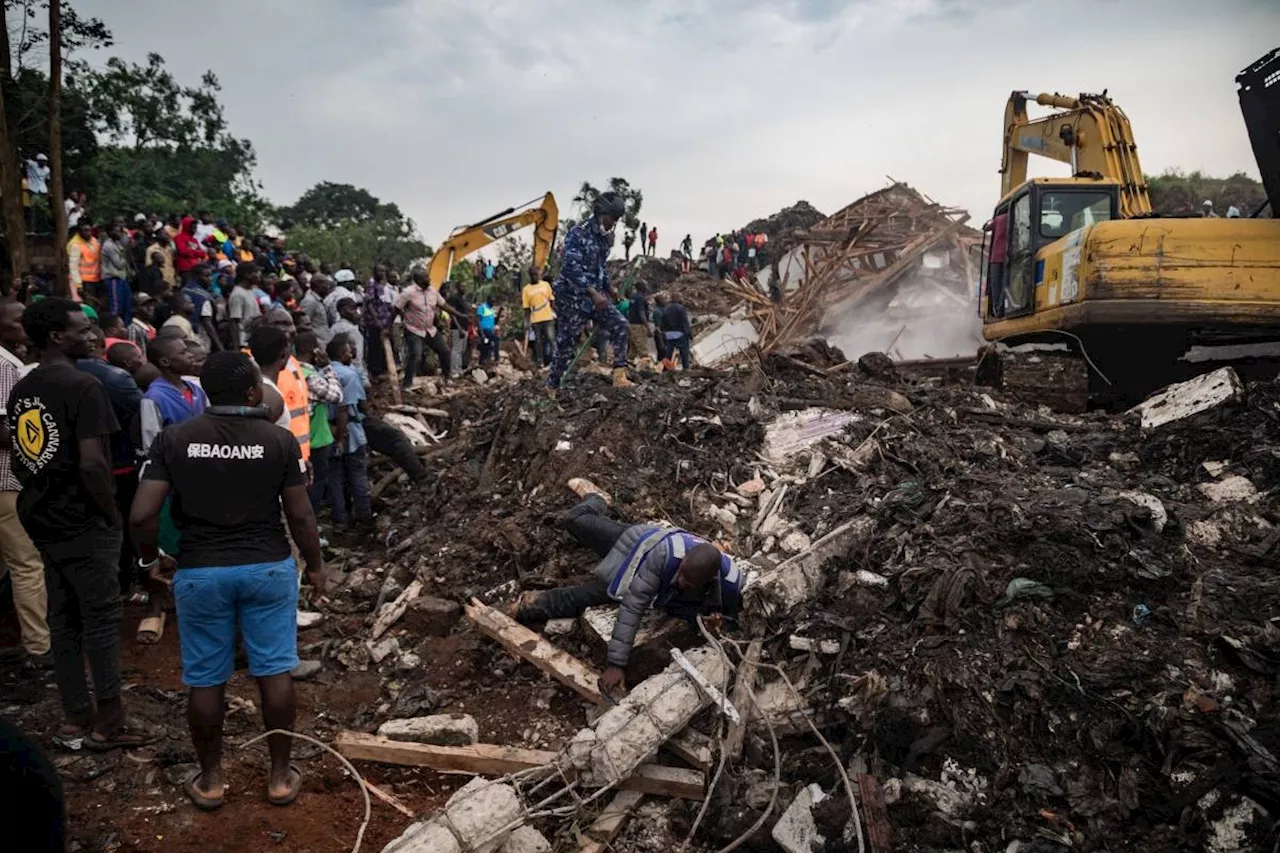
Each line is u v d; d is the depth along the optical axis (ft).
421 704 14.20
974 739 11.00
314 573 11.71
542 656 14.24
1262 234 21.89
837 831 10.60
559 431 21.80
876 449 18.94
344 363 22.56
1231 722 10.30
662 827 11.27
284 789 11.48
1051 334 26.76
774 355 26.71
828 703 12.23
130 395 16.16
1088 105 29.50
